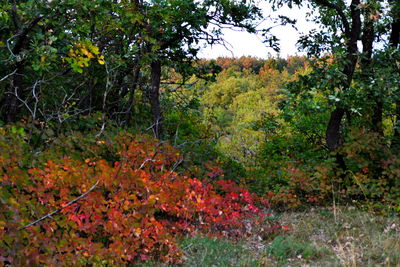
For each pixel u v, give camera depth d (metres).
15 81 6.62
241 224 6.63
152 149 6.57
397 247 5.45
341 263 5.08
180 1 8.88
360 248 5.61
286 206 8.51
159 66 10.00
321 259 5.32
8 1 6.57
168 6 8.79
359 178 8.07
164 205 5.98
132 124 10.10
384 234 6.07
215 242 5.90
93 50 6.20
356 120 9.84
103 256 4.40
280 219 7.38
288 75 44.06
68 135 6.36
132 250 4.83
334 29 10.66
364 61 9.27
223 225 6.70
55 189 4.77
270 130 12.97
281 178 9.70
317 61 9.05
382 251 5.36
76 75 8.49
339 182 8.55
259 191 9.43
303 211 8.09
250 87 43.22
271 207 8.45
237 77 47.34
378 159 8.34
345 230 6.55
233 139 14.29
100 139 6.62
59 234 4.01
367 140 8.06
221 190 8.63
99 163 5.14
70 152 6.01
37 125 7.10
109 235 5.22
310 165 9.09
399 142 8.87
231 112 33.22
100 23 7.22
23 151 5.09
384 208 7.46
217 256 5.40
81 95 8.88
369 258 5.14
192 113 13.30
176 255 5.16
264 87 44.09
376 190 7.75
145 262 5.05
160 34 9.50
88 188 4.68
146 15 8.43
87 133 7.05
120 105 10.05
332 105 8.66
